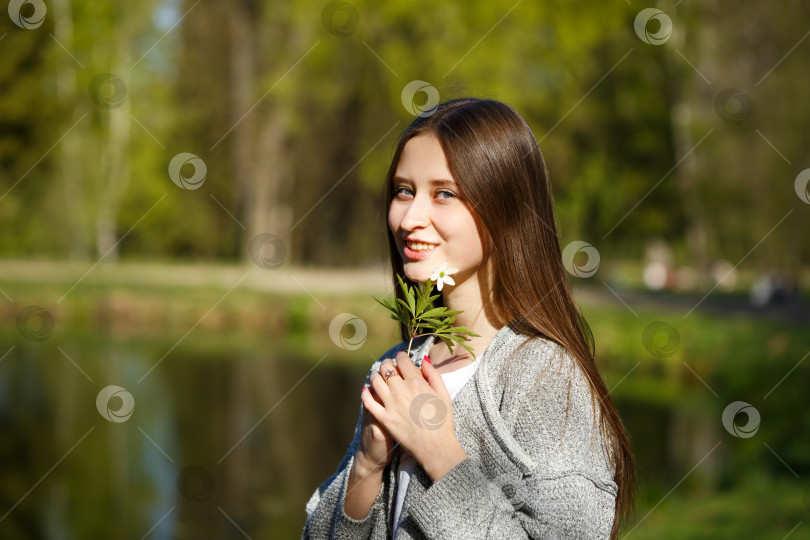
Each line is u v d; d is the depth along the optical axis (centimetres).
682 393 1230
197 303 1978
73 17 1221
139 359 1512
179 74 2714
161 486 797
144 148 2231
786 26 1833
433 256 173
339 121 2745
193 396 1209
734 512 621
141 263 2741
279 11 2366
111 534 658
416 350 194
